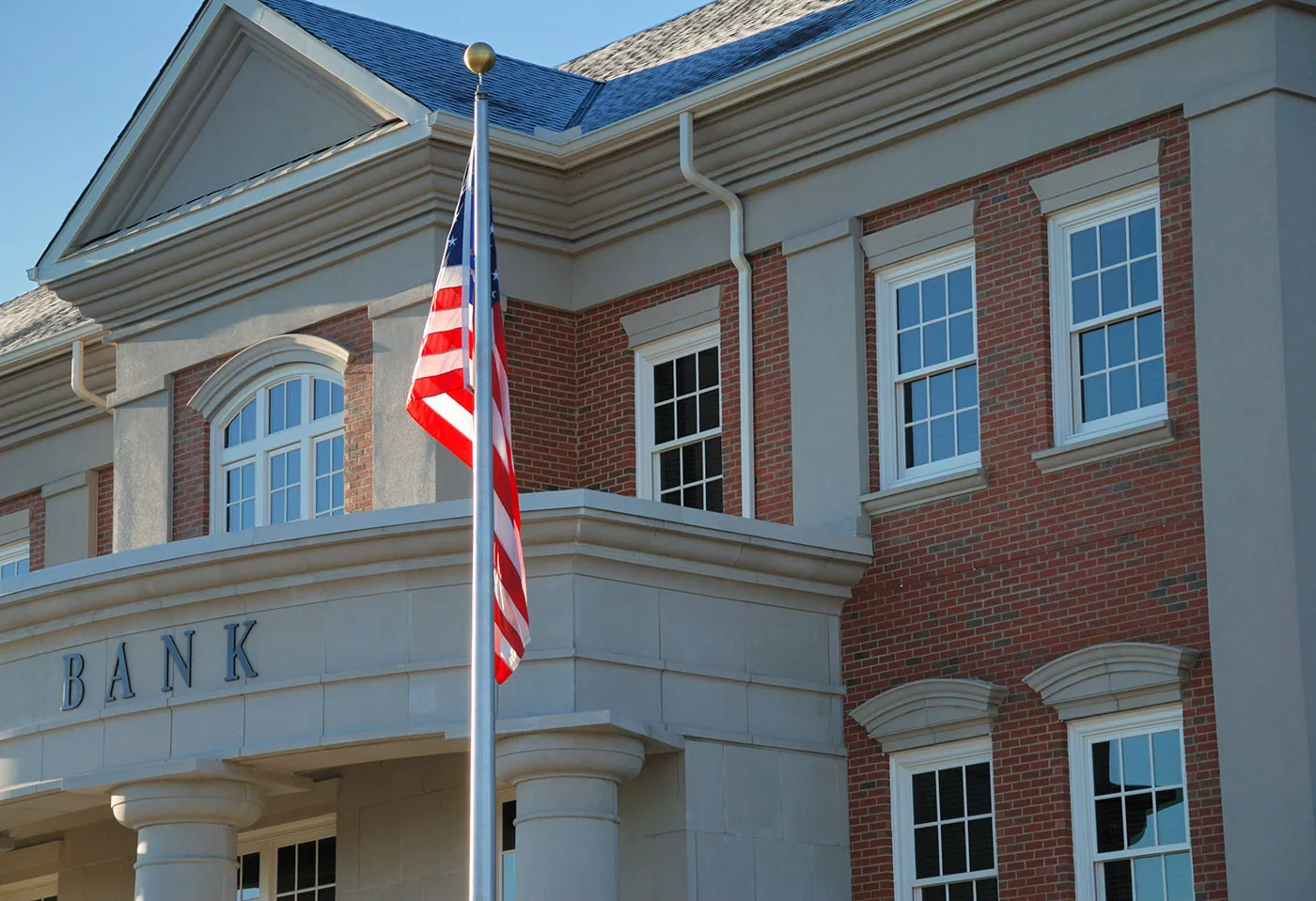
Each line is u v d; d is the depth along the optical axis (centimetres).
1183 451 2144
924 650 2292
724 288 2559
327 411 2703
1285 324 2073
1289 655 2006
